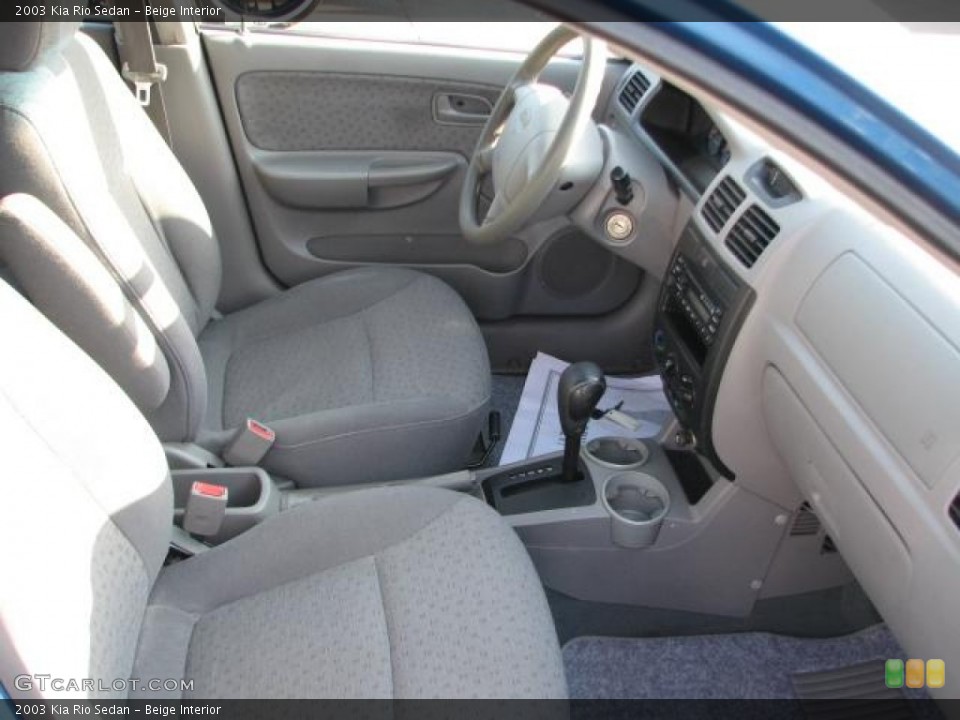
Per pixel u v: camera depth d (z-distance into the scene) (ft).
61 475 2.89
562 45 5.06
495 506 4.84
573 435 4.66
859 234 3.47
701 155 5.58
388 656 3.40
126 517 3.20
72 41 4.07
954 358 2.90
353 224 6.29
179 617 3.64
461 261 6.44
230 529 4.23
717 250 4.29
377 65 5.86
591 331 6.67
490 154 5.46
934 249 2.46
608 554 4.89
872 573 3.46
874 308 3.27
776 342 3.84
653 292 6.47
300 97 5.90
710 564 4.87
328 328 5.54
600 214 5.52
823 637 5.02
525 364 6.81
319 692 3.30
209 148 5.77
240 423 4.92
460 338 5.29
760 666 4.89
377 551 3.87
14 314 2.93
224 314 6.42
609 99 6.16
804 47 2.35
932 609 3.04
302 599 3.68
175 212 4.78
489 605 3.58
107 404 3.21
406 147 6.15
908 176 2.40
